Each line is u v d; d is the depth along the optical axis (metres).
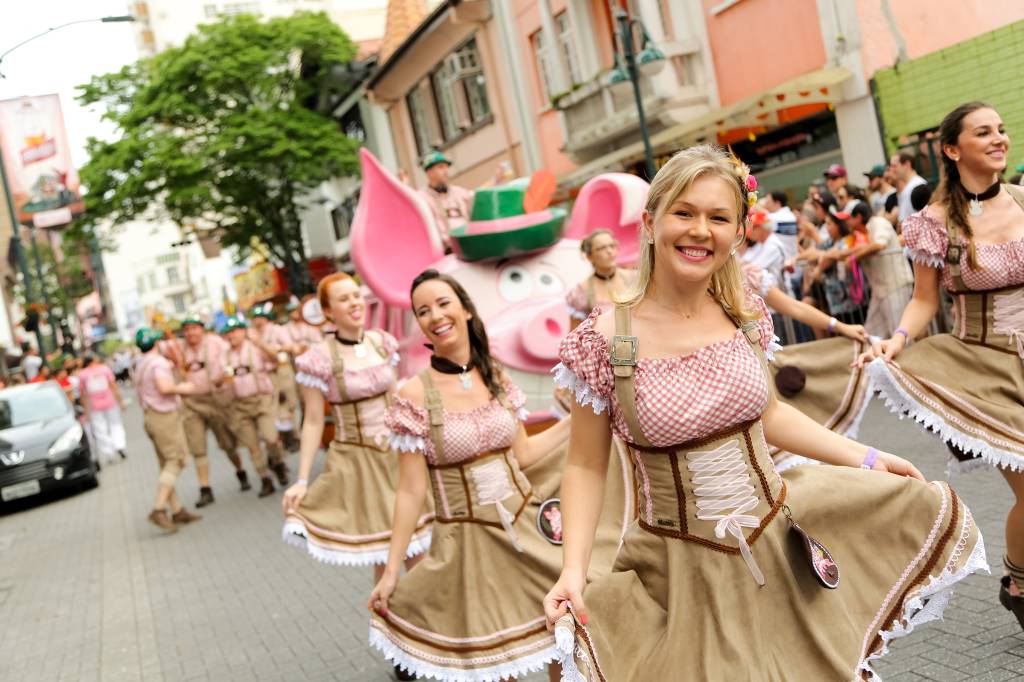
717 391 2.62
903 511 2.80
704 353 2.64
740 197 2.59
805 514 2.76
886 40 13.95
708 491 2.68
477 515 4.07
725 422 2.66
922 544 2.78
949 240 4.00
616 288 6.23
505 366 7.73
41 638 7.52
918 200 5.26
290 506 5.59
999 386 3.94
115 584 8.94
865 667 2.66
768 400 2.72
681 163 2.57
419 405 4.14
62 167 25.00
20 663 6.91
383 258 8.36
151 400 10.94
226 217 29.66
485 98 24.48
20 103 24.75
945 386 4.02
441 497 4.14
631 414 2.65
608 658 2.66
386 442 5.73
